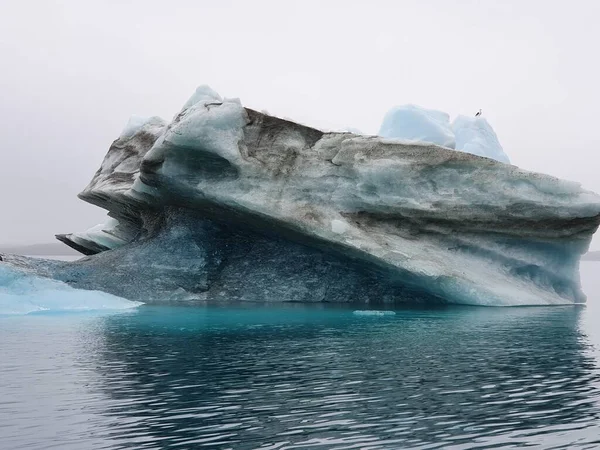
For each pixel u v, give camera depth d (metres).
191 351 9.17
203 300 18.03
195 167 17.20
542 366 8.05
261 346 9.62
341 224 17.08
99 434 5.20
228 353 8.98
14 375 7.41
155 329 11.58
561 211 18.42
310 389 6.75
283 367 7.93
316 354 8.94
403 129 23.53
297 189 17.34
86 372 7.59
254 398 6.35
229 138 16.78
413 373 7.59
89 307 15.19
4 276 15.43
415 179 17.66
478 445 4.96
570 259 19.92
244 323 12.60
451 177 17.83
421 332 11.40
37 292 15.38
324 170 17.47
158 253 18.64
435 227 18.12
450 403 6.18
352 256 17.53
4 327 11.77
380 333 11.23
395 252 17.02
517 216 18.31
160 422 5.52
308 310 15.46
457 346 9.76
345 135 17.80
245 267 19.00
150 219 20.98
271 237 19.08
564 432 5.29
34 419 5.62
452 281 17.19
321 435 5.18
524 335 11.08
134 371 7.65
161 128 22.25
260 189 17.16
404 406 6.07
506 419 5.65
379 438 5.11
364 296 18.70
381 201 17.56
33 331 11.24
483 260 18.77
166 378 7.27
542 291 19.33
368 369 7.86
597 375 7.50
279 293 18.53
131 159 22.28
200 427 5.39
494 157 24.83
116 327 11.83
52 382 7.06
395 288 18.78
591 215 18.72
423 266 16.98
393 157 17.55
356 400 6.29
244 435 5.18
